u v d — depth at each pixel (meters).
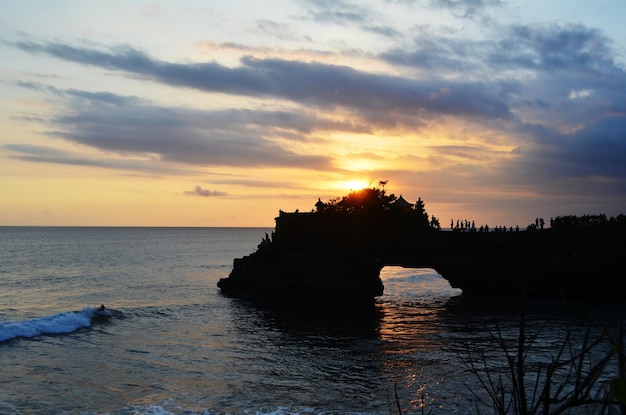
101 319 59.88
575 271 77.12
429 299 83.50
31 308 71.25
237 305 74.81
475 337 51.47
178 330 55.12
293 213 92.81
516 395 4.93
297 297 80.25
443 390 33.53
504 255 82.88
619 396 4.24
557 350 41.81
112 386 34.81
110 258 165.75
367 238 84.44
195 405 31.22
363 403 31.48
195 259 171.12
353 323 60.94
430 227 90.38
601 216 83.81
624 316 54.44
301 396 32.94
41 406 30.73
